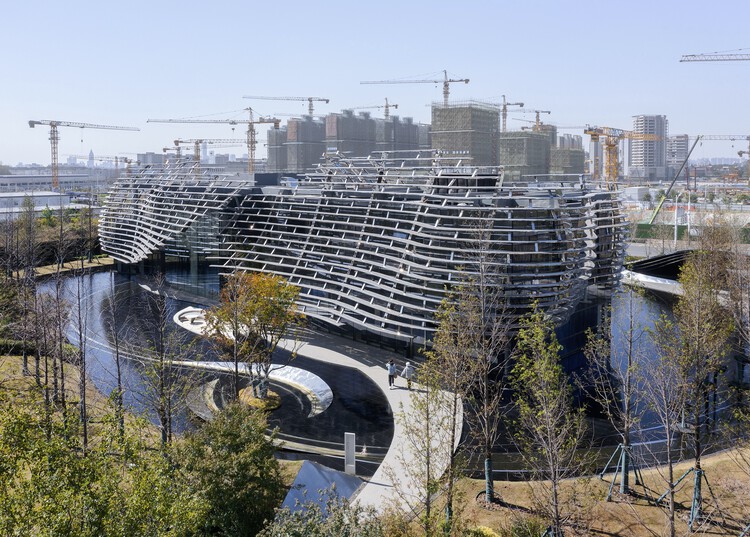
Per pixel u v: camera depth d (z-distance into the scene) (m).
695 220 155.88
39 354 62.97
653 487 43.91
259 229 96.19
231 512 34.50
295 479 44.06
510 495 43.75
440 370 44.47
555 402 36.81
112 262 142.12
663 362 44.50
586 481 38.81
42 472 27.39
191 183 117.75
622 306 86.75
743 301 71.88
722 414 57.22
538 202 70.12
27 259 95.44
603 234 81.81
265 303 63.59
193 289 108.38
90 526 25.38
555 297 68.00
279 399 63.53
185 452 36.91
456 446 48.62
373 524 30.22
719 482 43.41
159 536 26.36
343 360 75.81
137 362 74.19
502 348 53.16
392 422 58.72
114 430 37.12
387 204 81.94
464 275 64.31
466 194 73.06
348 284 81.38
